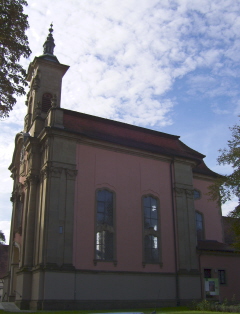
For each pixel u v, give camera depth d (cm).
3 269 5309
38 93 3597
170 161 3438
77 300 2556
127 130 3494
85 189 2872
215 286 3066
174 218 3256
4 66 1934
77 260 2662
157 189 3266
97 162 3009
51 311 2322
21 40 1969
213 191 2836
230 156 2627
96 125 3288
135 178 3172
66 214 2706
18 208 3638
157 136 3700
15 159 3934
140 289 2856
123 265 2848
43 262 2544
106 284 2717
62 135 2886
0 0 1903
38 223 2789
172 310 2558
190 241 3241
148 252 3028
